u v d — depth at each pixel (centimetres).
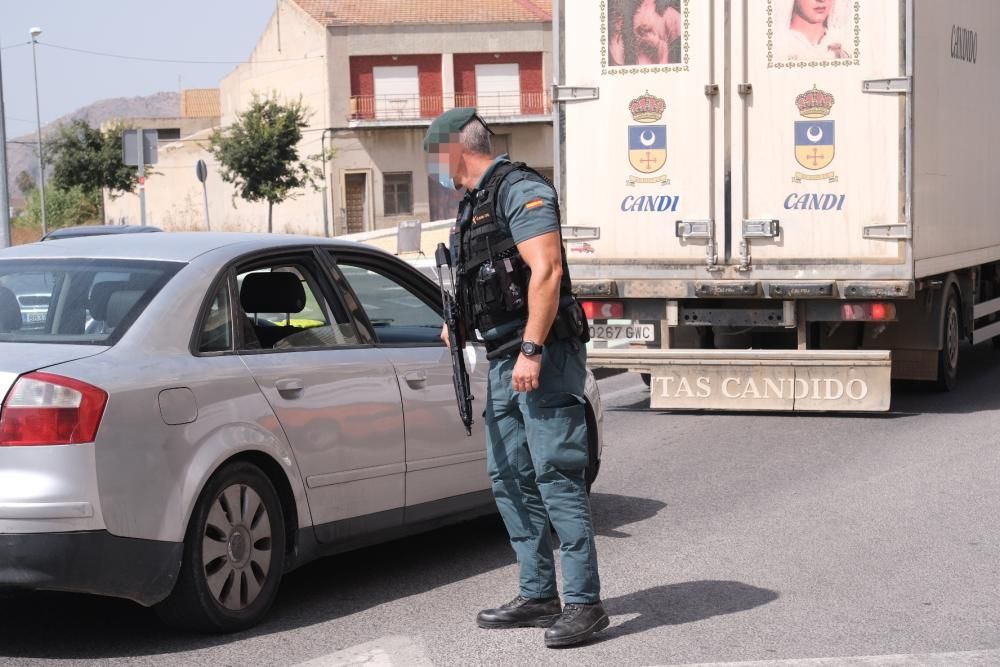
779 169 1303
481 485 787
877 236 1279
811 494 966
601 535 845
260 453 645
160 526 589
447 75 7200
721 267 1324
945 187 1404
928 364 1459
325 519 681
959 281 1566
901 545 804
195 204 8269
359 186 7219
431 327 792
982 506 913
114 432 573
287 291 689
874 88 1273
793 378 1322
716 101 1315
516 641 612
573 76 1357
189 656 596
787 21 1291
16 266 671
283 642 618
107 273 649
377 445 710
